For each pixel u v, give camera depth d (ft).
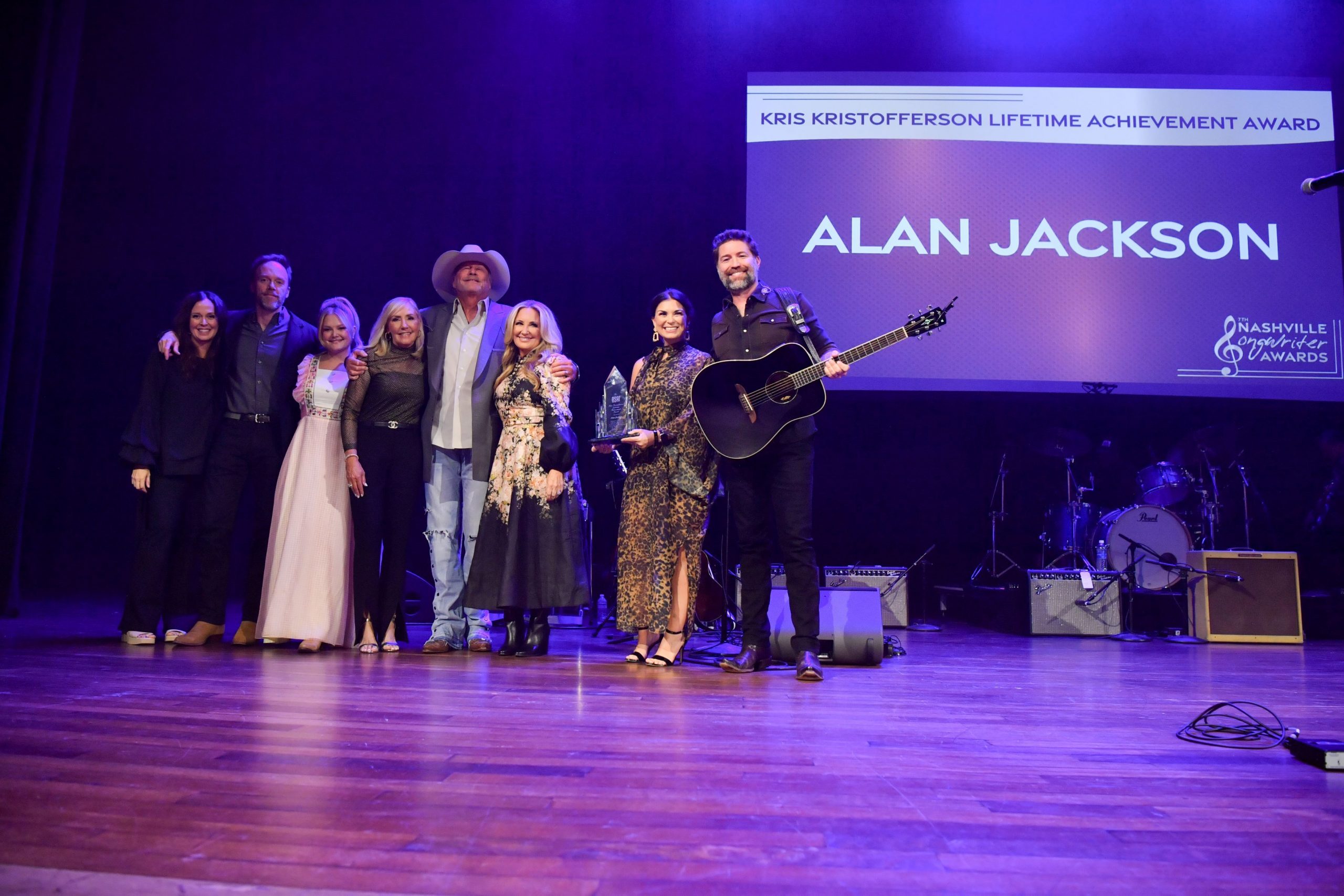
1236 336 17.01
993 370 17.17
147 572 10.50
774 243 17.75
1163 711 7.04
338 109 19.69
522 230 19.45
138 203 19.81
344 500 10.57
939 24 18.79
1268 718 6.75
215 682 7.55
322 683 7.63
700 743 5.50
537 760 4.99
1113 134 17.65
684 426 9.48
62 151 16.44
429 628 13.87
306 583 10.21
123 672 8.06
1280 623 14.12
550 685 7.79
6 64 15.58
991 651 12.12
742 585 9.46
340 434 10.57
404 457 10.59
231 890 3.11
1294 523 18.74
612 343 19.35
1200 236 17.29
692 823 3.93
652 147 19.48
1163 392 16.97
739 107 19.30
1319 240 17.12
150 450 10.50
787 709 6.81
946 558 19.71
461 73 19.54
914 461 19.90
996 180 17.63
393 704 6.66
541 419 10.05
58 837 3.60
